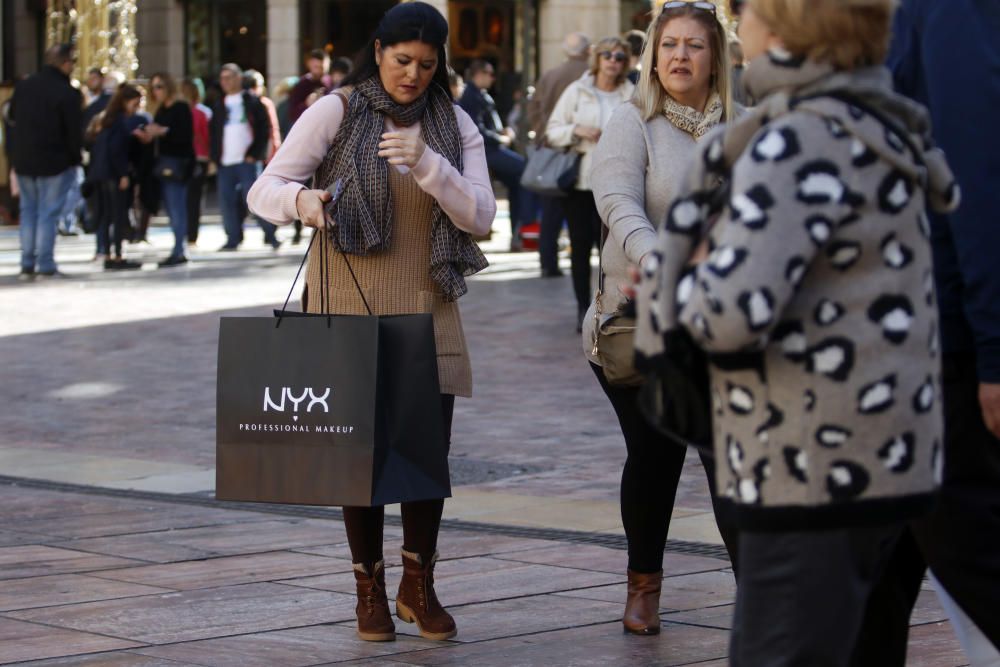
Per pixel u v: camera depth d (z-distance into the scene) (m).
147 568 15.40
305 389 11.89
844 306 7.28
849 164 7.20
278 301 37.94
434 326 12.88
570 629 13.20
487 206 12.73
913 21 9.12
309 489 11.89
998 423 8.57
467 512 18.00
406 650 12.60
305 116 12.77
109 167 45.28
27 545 16.42
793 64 7.44
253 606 13.96
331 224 12.44
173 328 33.56
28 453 21.98
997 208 8.45
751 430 7.45
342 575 15.13
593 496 18.86
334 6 83.25
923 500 7.45
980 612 9.05
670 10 12.50
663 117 12.67
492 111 50.16
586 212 32.16
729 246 7.07
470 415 24.44
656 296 7.51
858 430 7.29
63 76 43.31
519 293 39.41
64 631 13.11
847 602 7.46
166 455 21.86
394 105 12.75
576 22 82.88
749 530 7.52
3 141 62.22
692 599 14.13
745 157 7.22
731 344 7.10
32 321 34.72
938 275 9.02
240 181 52.47
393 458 11.95
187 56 84.19
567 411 24.70
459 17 82.69
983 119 8.53
